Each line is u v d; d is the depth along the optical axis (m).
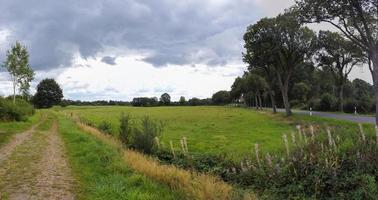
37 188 10.77
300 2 32.56
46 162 15.00
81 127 33.81
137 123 21.75
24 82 54.94
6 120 37.84
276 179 11.55
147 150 18.23
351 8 29.20
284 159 12.48
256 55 50.41
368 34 29.30
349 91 91.44
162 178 11.57
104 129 32.03
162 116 63.16
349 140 13.43
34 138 24.52
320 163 10.98
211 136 27.42
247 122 42.34
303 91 95.94
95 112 86.94
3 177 12.15
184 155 16.70
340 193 9.86
